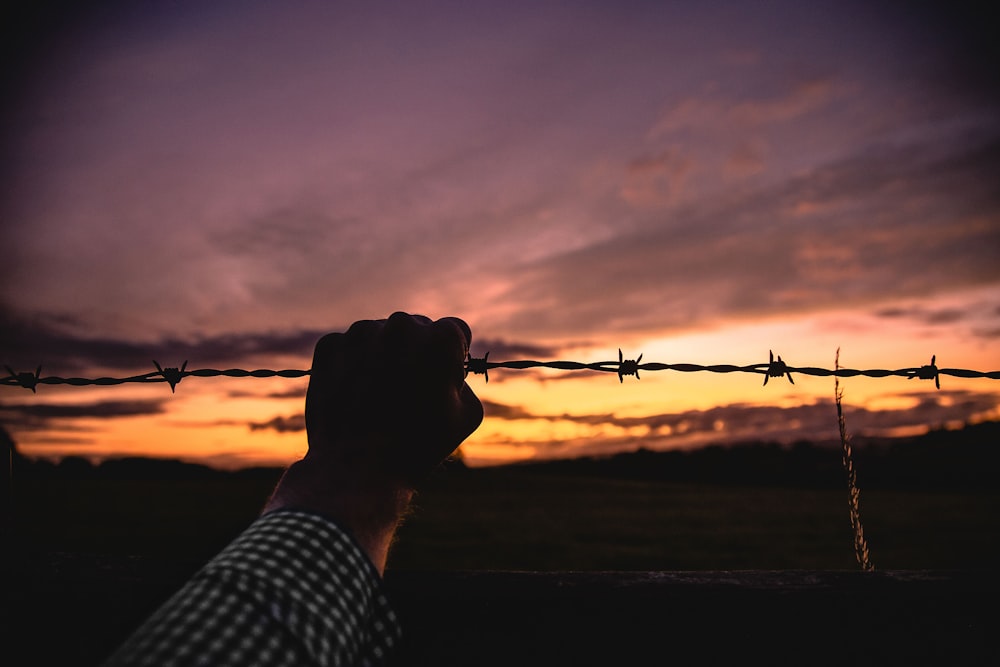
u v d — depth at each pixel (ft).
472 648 3.58
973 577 3.78
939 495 106.83
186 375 5.09
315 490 1.36
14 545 3.99
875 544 55.77
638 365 5.19
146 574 3.72
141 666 0.82
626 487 134.51
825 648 3.67
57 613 3.67
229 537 3.87
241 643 0.91
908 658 3.66
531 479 146.61
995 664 3.65
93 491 99.60
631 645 3.62
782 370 5.15
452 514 79.56
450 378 1.72
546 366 5.13
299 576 1.09
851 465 4.91
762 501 101.24
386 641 1.28
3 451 4.05
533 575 3.70
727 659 3.63
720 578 3.75
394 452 1.52
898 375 5.18
